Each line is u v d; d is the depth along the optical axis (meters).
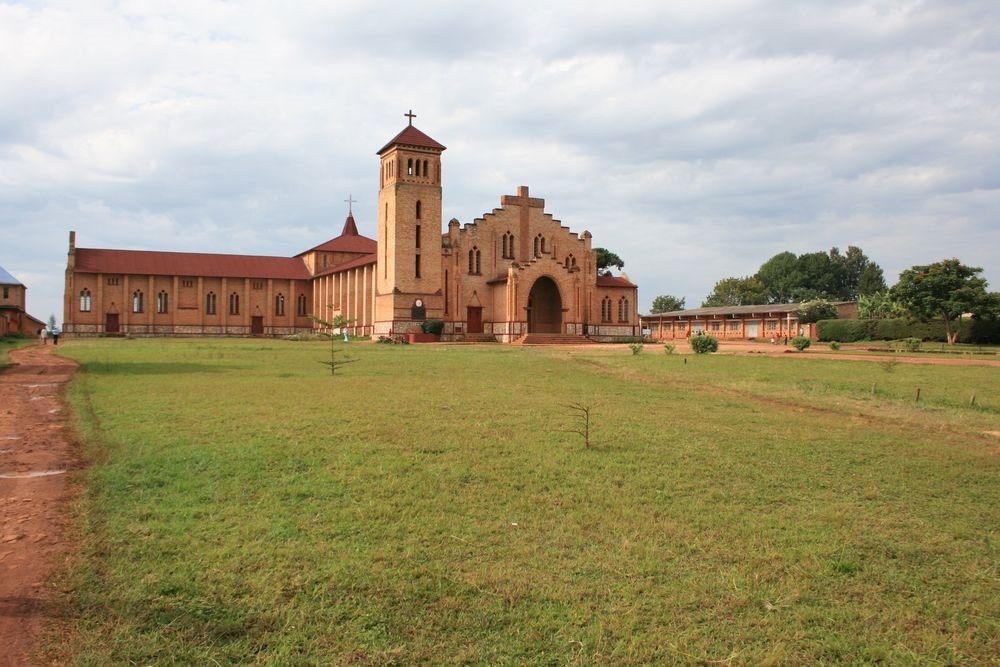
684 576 8.49
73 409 19.38
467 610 7.57
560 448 14.91
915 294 66.25
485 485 12.01
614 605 7.75
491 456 14.10
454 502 11.02
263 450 14.09
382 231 76.56
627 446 15.29
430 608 7.60
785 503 11.38
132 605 7.39
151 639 6.78
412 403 21.27
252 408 19.73
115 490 11.22
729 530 10.01
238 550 8.87
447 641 6.99
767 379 29.77
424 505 10.82
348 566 8.49
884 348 55.62
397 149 73.88
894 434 17.36
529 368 35.31
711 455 14.54
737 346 63.28
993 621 7.59
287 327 102.19
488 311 77.94
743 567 8.74
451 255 76.44
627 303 86.94
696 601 7.88
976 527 10.40
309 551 8.89
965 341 66.75
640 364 38.00
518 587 8.09
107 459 13.24
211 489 11.37
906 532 10.07
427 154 75.06
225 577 8.09
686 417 19.55
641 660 6.77
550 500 11.22
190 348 52.62
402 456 13.88
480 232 77.88
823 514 10.77
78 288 90.94
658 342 79.19
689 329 103.62
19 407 20.03
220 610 7.40
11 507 10.38
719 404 22.45
